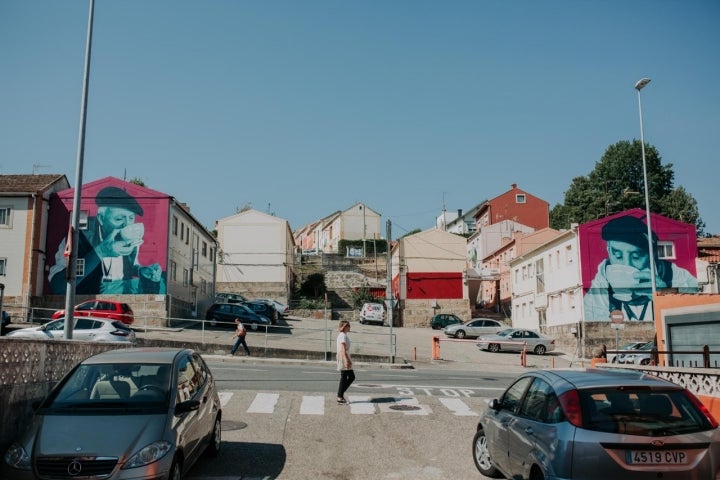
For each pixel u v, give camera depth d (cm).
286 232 6169
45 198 3888
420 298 5888
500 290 6494
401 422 1252
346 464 952
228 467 912
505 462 774
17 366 855
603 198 6794
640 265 4197
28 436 702
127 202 3947
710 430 611
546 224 7675
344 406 1397
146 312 3838
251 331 4019
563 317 4456
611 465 590
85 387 787
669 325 1574
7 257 3731
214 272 5559
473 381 2059
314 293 6700
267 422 1219
